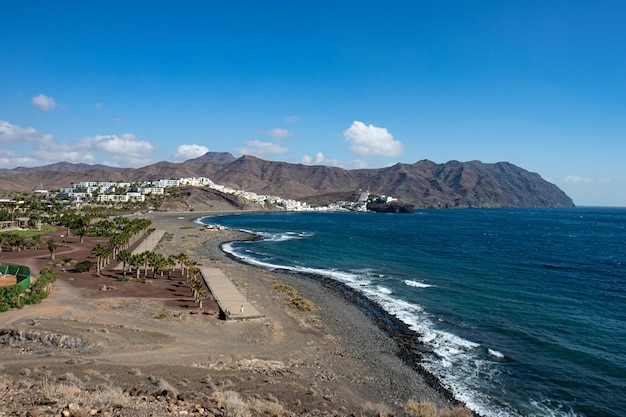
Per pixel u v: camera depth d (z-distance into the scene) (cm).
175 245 12625
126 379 2914
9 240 9662
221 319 5138
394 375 3819
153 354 3797
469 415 2847
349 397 3259
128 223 16275
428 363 4119
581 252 12912
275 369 3697
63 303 5309
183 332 4553
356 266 9588
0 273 6619
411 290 7112
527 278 8350
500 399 3438
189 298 6069
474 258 11125
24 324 4144
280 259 10575
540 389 3606
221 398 2512
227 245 13338
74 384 2475
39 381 2553
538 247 14150
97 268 7919
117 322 4659
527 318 5553
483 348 4506
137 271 7306
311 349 4353
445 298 6575
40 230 14475
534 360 4200
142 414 1973
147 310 5294
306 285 7444
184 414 2075
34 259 8762
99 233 13825
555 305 6216
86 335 3956
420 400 3356
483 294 6862
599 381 3750
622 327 5219
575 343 4656
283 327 5000
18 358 3369
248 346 4288
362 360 4138
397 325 5256
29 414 1786
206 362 3716
